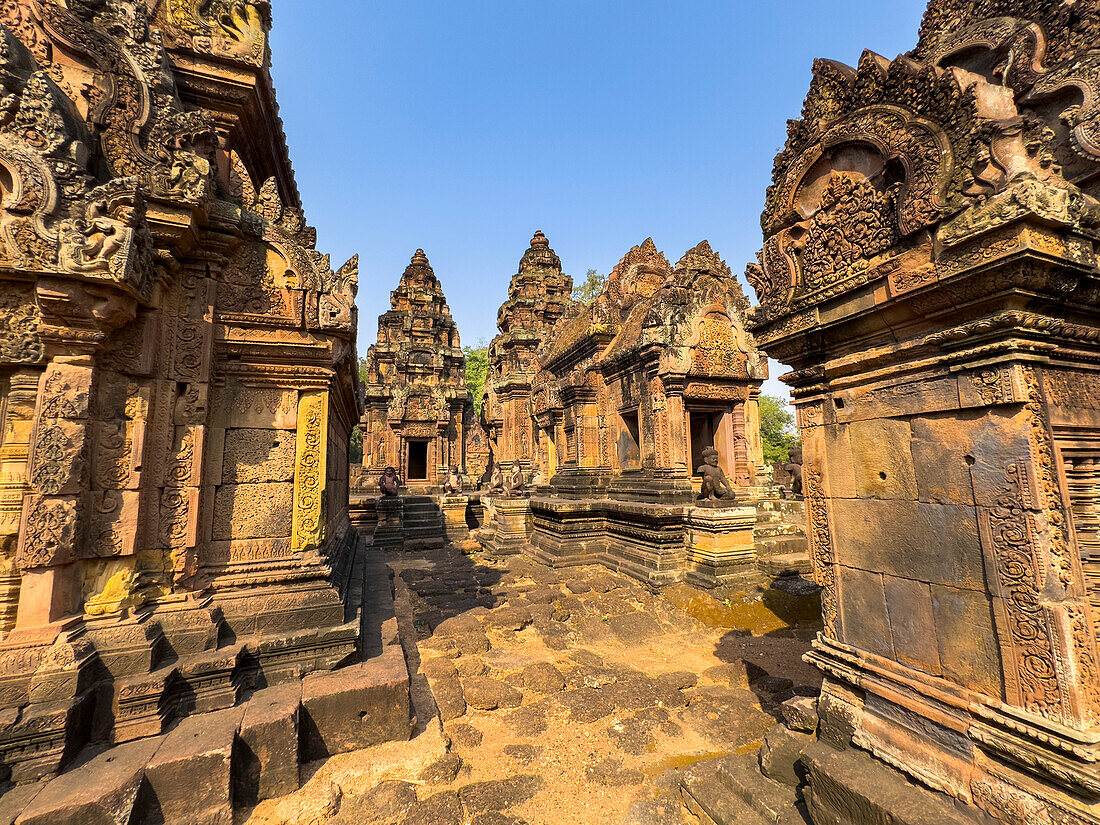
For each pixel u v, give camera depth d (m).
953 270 2.74
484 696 5.34
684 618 8.16
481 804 3.75
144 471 4.26
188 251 4.62
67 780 3.14
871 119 3.32
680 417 11.61
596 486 14.45
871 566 3.42
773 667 6.08
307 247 5.29
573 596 9.38
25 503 3.63
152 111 4.39
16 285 3.79
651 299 13.73
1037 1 3.76
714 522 9.29
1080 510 2.87
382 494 20.19
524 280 26.72
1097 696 2.34
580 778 4.12
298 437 5.10
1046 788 2.35
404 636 7.02
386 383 26.88
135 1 4.54
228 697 4.05
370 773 3.96
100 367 4.10
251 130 6.06
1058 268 2.56
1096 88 3.33
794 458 10.74
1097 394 2.96
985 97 2.78
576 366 16.34
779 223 4.09
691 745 4.62
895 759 3.01
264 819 3.48
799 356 4.04
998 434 2.68
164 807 3.29
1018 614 2.54
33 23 4.10
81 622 3.84
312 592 4.86
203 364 4.64
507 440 21.94
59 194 3.72
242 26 5.41
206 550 4.68
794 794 3.36
